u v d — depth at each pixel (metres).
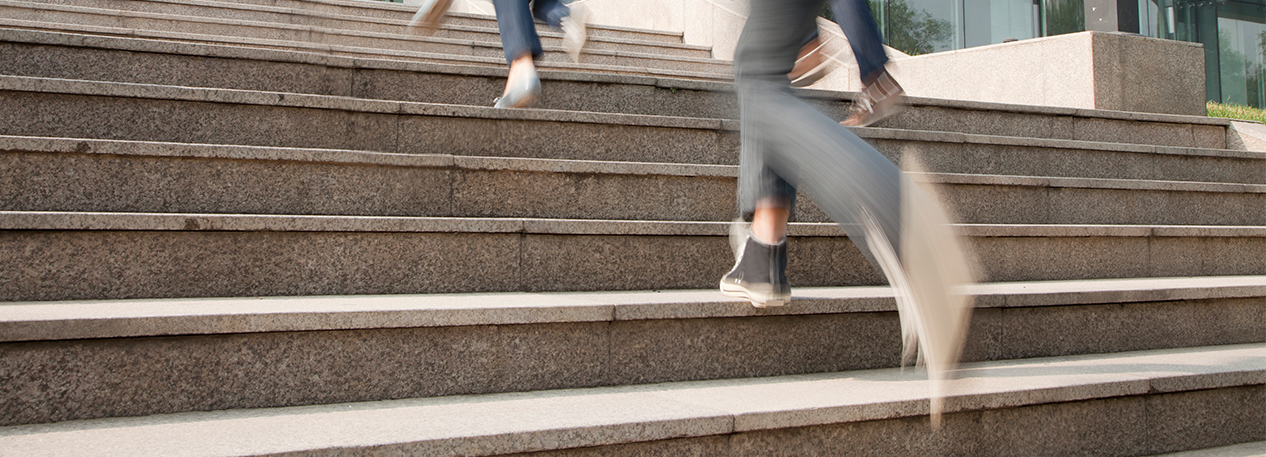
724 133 3.21
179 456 1.29
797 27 1.29
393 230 2.17
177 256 1.99
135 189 2.21
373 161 2.44
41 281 1.87
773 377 2.08
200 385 1.62
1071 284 2.77
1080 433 1.97
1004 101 5.34
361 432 1.46
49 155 2.14
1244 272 3.34
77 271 1.90
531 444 1.47
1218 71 12.71
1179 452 2.09
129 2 5.95
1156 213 3.61
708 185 2.85
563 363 1.91
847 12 2.14
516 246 2.30
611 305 1.94
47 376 1.52
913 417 1.79
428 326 1.79
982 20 8.32
